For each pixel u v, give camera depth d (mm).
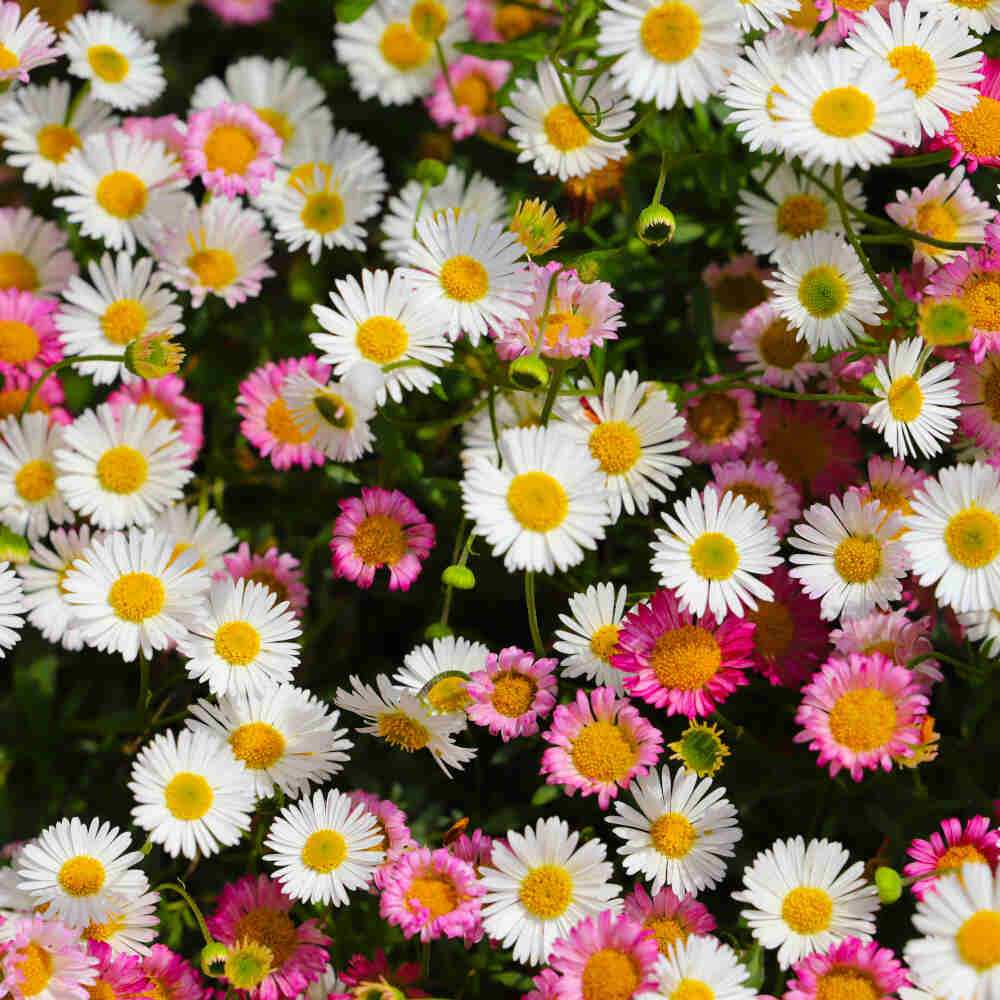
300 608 547
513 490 509
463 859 514
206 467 561
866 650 515
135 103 563
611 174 550
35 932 502
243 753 522
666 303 558
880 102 513
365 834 514
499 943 521
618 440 522
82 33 559
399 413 541
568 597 541
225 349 567
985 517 511
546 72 538
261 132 546
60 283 562
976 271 519
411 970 513
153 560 525
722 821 508
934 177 539
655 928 507
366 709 521
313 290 567
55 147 565
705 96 516
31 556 542
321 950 518
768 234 545
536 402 535
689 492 543
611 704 510
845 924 505
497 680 513
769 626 522
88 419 535
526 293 519
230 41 612
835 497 517
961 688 530
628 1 515
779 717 531
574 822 529
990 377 525
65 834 515
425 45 579
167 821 517
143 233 555
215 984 526
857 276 524
